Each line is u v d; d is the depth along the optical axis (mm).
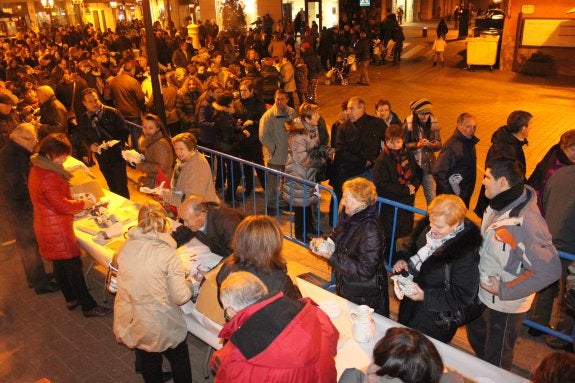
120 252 3180
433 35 29031
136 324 3182
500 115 12000
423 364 1931
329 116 12602
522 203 2902
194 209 3887
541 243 2846
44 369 4102
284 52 17203
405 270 3381
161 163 5328
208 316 3371
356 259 3352
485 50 18062
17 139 4684
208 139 7227
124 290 3143
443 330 3236
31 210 4887
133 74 9070
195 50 19047
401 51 22047
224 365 2273
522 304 3092
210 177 4887
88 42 22031
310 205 5746
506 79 16719
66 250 4410
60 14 34406
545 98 13820
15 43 20203
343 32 20875
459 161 5137
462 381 2141
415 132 5715
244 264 2926
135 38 23719
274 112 6469
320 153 5605
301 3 27500
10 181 4727
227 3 25203
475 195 7383
